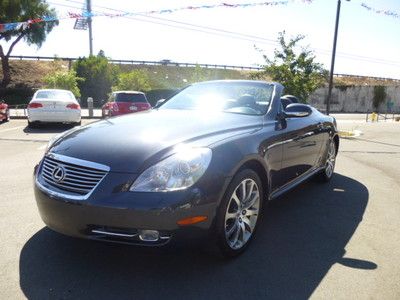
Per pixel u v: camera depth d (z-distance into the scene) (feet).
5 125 46.29
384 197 17.66
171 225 9.00
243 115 13.29
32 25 130.11
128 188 9.04
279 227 13.50
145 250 11.09
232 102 14.40
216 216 9.76
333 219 14.48
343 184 20.02
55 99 43.09
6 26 49.52
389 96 188.03
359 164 26.40
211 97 15.05
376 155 31.12
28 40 136.05
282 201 16.69
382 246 12.10
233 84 15.72
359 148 35.58
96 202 9.02
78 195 9.31
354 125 74.38
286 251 11.52
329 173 20.21
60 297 8.83
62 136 11.46
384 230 13.48
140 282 9.55
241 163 10.41
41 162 10.80
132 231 9.06
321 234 12.96
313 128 16.42
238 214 10.85
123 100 46.29
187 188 9.16
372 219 14.58
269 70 51.90
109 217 8.98
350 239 12.60
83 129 11.64
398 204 16.62
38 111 41.81
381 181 20.99
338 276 10.11
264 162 11.73
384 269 10.54
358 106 181.27
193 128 11.13
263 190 12.22
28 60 158.30
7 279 9.50
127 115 13.38
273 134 12.67
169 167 9.24
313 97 169.89
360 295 9.23
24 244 11.41
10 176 19.54
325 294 9.25
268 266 10.54
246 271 10.23
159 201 8.89
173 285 9.46
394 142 41.83
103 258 10.64
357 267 10.62
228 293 9.20
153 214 8.84
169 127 11.14
